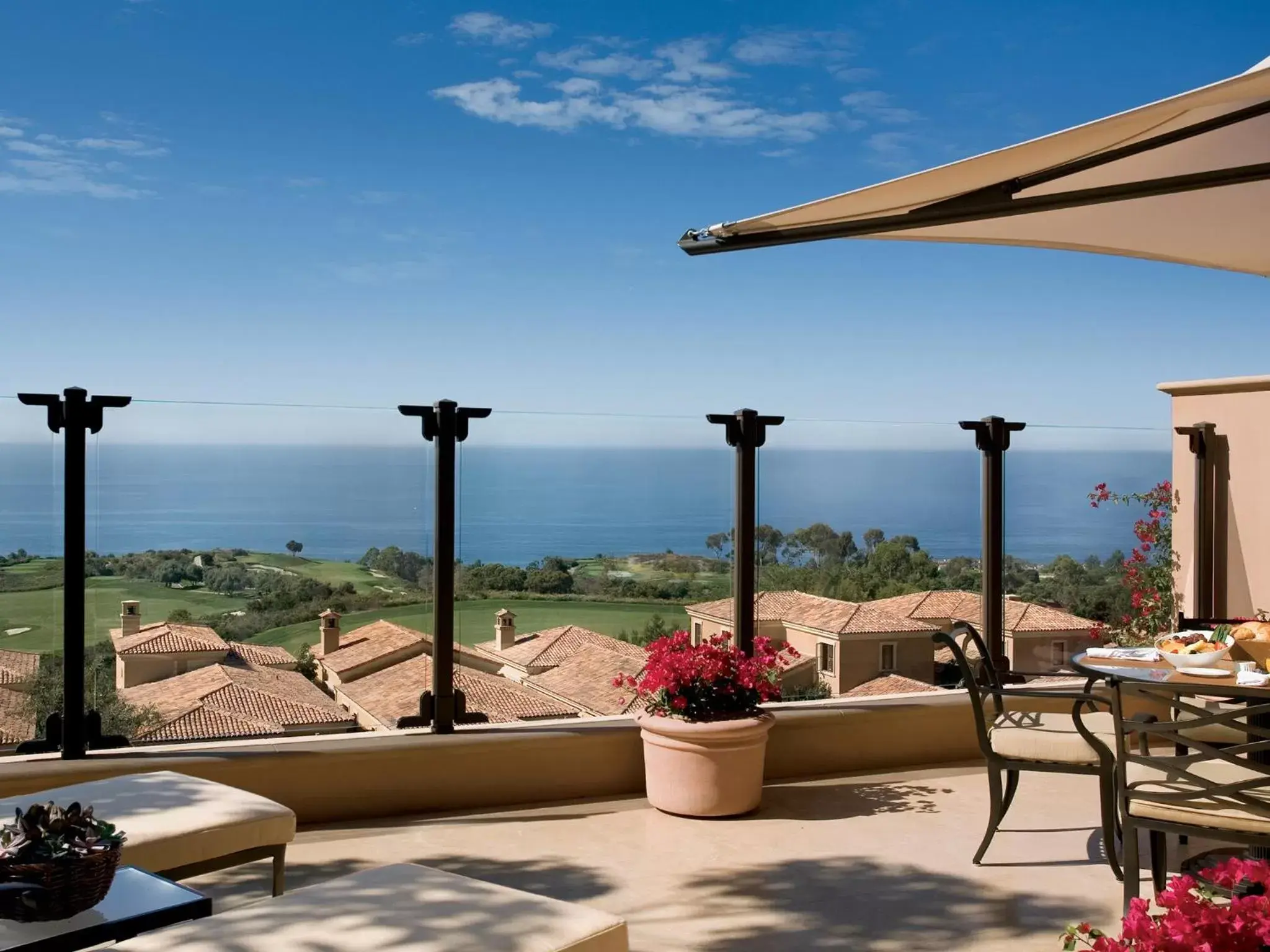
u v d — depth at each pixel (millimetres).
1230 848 4617
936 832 4945
